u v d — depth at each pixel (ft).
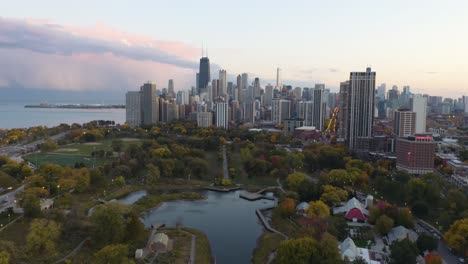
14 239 647.56
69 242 638.53
